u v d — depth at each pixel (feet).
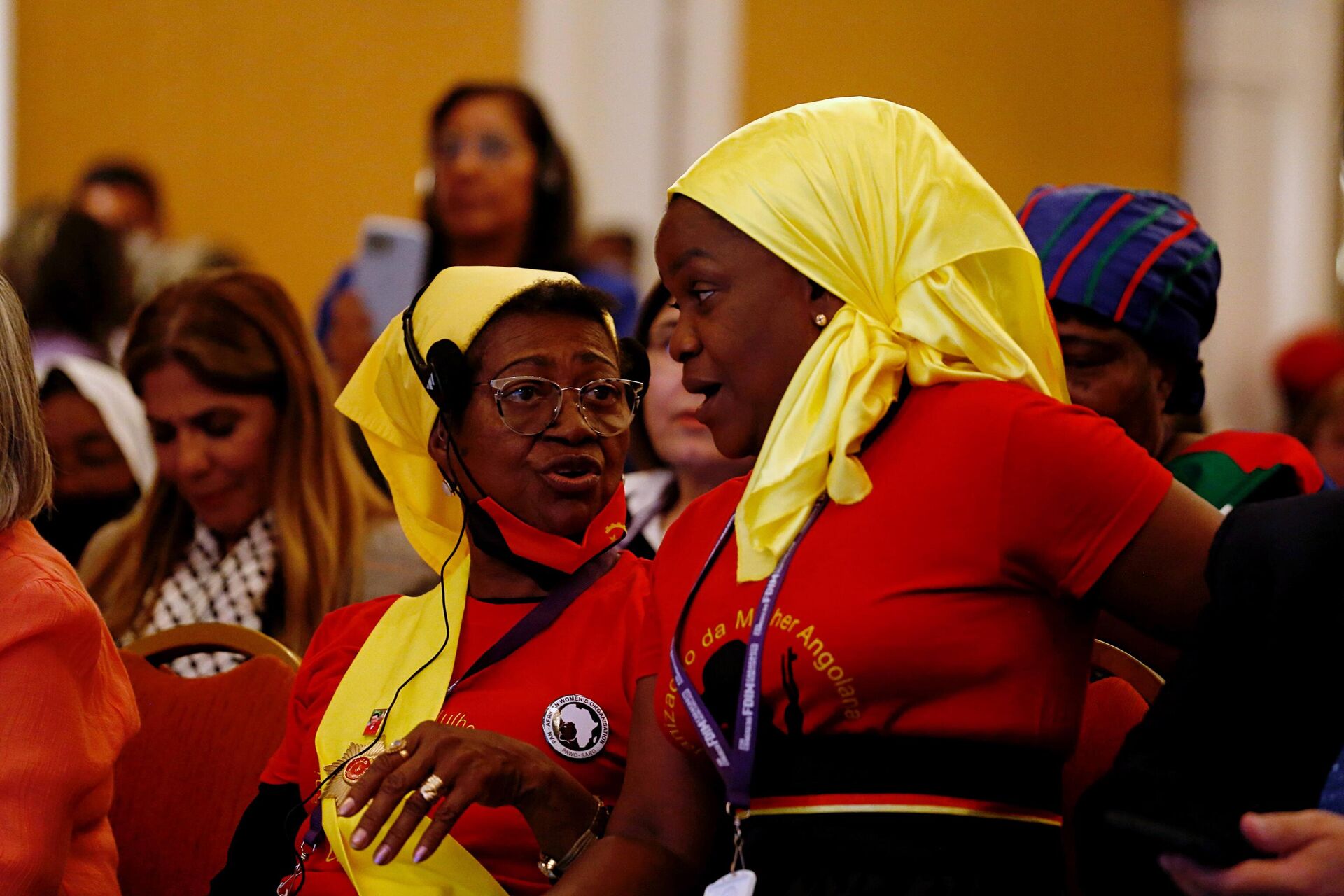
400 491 26.68
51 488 25.38
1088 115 84.12
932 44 79.30
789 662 19.30
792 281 20.40
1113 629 26.27
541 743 23.31
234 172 69.36
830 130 20.56
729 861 21.47
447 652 24.56
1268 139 88.94
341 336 43.78
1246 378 88.33
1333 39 89.04
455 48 71.00
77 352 46.37
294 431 33.42
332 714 24.80
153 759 28.86
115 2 68.59
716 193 20.56
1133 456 18.89
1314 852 15.16
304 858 23.95
